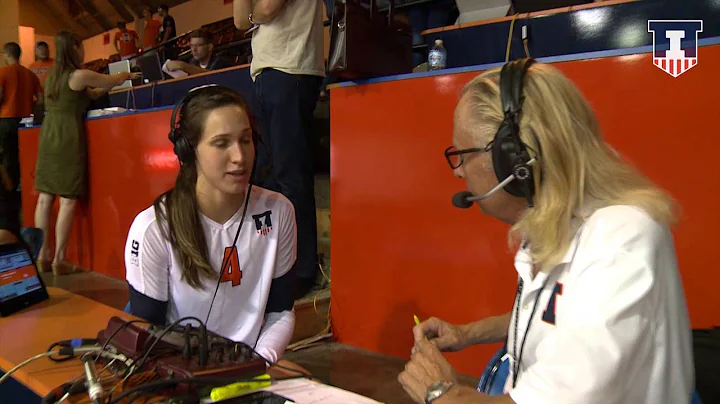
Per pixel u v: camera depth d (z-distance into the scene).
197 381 0.97
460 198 1.04
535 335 0.92
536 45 2.67
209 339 1.14
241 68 4.04
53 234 4.79
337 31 2.49
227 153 1.32
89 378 1.03
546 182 0.88
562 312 0.85
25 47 11.22
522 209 0.97
